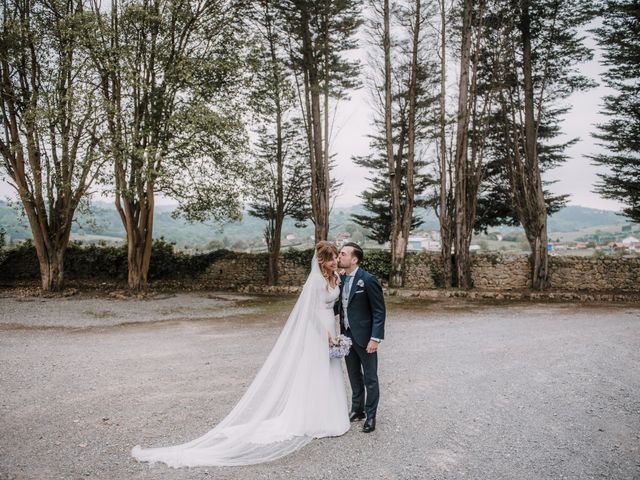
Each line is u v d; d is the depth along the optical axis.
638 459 3.77
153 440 4.10
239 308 14.03
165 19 14.88
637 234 85.25
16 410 4.87
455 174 19.56
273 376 4.36
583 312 13.57
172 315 12.59
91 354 7.67
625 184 21.78
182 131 14.88
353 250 4.46
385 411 4.91
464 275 19.33
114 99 15.12
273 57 20.00
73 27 14.82
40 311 12.74
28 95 15.76
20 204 16.77
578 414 4.85
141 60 15.19
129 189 14.63
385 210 27.88
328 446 4.00
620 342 8.79
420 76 21.50
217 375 6.33
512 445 4.04
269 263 20.78
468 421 4.62
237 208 17.31
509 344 8.66
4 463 3.61
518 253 19.94
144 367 6.79
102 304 14.47
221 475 3.44
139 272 17.20
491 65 20.17
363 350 4.38
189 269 21.08
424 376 6.33
